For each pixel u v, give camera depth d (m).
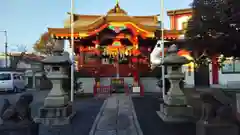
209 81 23.28
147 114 9.73
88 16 21.92
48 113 8.55
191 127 7.60
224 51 9.73
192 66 23.58
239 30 8.48
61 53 9.40
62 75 8.89
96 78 17.45
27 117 5.61
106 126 7.94
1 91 20.39
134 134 7.00
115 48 18.89
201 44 10.07
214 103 5.42
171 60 9.05
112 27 17.25
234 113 5.71
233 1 7.56
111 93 16.16
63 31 17.16
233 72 22.88
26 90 21.77
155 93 17.19
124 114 9.81
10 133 5.34
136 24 17.12
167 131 7.18
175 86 9.03
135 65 18.67
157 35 17.44
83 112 10.30
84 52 19.14
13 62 42.41
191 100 12.35
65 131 7.38
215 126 5.16
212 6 8.84
